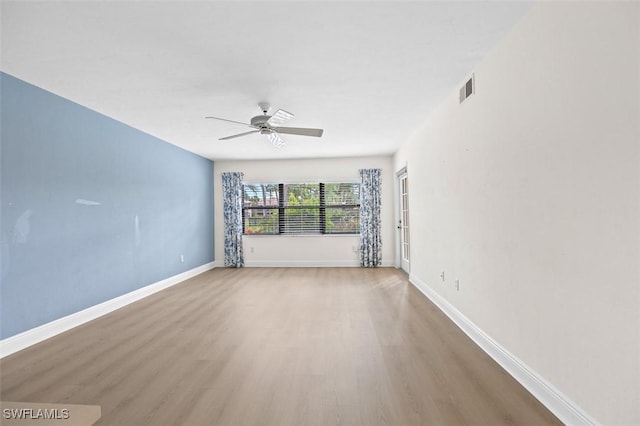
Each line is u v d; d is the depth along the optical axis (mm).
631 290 1368
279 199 7055
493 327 2533
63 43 2297
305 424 1764
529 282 2053
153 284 4820
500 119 2379
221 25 2107
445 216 3611
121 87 3078
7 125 2797
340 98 3432
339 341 2893
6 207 2779
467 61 2670
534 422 1749
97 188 3775
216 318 3588
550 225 1849
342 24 2125
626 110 1372
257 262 7051
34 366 2479
